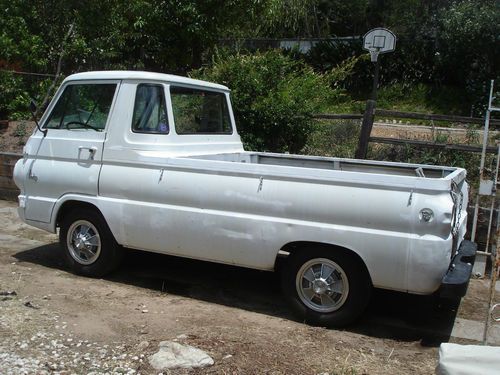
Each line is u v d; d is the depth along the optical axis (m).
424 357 4.23
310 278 4.68
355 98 22.44
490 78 19.94
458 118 7.73
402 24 23.73
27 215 5.90
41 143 5.82
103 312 4.77
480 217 6.57
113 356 3.92
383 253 4.28
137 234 5.26
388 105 21.44
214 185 4.86
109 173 5.37
